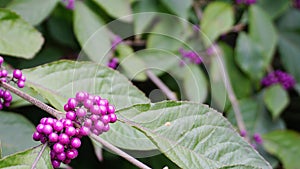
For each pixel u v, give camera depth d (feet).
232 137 1.27
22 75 1.31
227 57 2.30
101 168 1.73
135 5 1.83
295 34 2.65
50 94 1.33
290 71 2.60
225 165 1.24
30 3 1.59
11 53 1.46
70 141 1.18
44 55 1.73
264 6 2.46
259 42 2.28
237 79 2.31
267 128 2.34
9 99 1.31
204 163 1.24
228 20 2.06
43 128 1.18
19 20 1.49
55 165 1.20
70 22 1.76
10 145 1.44
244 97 2.33
